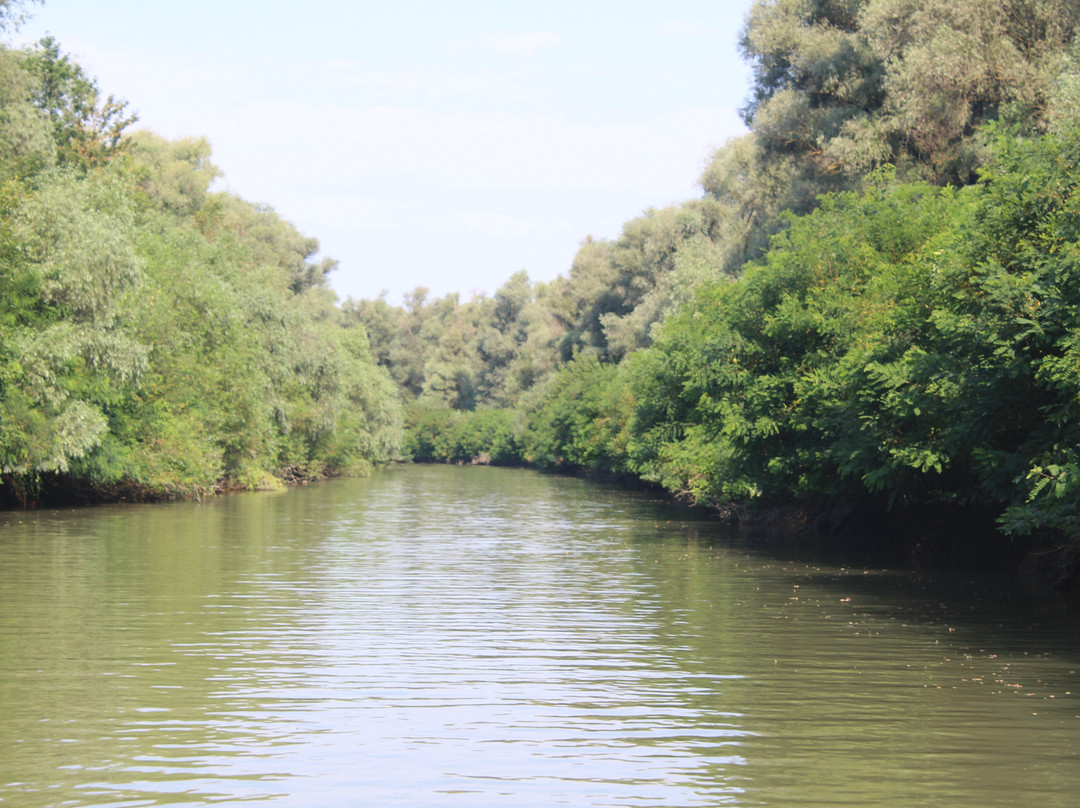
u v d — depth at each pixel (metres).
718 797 8.52
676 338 44.62
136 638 15.38
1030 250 18.75
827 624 17.08
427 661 14.01
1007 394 19.14
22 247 36.03
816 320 29.73
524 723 10.84
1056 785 8.80
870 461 24.80
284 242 104.38
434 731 10.52
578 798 8.52
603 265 99.75
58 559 25.12
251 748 9.84
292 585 21.41
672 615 18.05
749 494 37.22
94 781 8.84
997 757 9.59
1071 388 17.25
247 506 47.44
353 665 13.70
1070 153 19.86
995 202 20.39
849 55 44.22
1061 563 22.23
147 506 45.66
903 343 23.48
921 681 12.80
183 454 47.16
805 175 47.53
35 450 35.44
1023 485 19.34
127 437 44.88
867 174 38.38
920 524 30.12
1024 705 11.59
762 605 19.23
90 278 36.75
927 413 21.78
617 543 32.16
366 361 102.00
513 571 24.52
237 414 56.22
